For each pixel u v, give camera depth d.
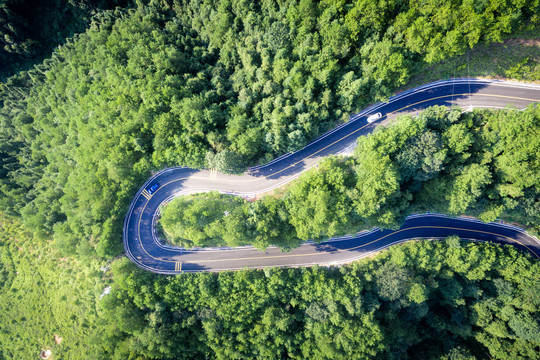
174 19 91.94
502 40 60.78
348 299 73.56
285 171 77.94
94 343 75.81
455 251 74.06
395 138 64.06
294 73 67.94
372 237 80.62
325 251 81.06
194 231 73.44
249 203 75.19
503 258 73.44
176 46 86.69
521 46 63.06
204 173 81.38
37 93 110.38
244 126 70.31
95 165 79.00
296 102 70.44
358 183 66.06
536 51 62.50
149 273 79.44
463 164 66.25
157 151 75.00
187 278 76.75
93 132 79.81
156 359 77.31
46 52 116.62
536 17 55.62
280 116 67.00
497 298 78.62
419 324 90.62
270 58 73.56
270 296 77.75
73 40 106.88
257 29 77.25
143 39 84.94
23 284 91.44
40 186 97.38
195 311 77.56
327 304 75.88
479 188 65.94
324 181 67.81
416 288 73.94
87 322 82.56
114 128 75.19
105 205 77.19
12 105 113.81
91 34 96.81
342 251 80.88
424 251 74.25
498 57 65.88
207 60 86.12
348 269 79.12
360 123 74.94
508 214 71.88
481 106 69.19
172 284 76.12
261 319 78.88
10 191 100.25
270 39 74.00
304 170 77.06
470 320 82.06
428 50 61.72
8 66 117.81
